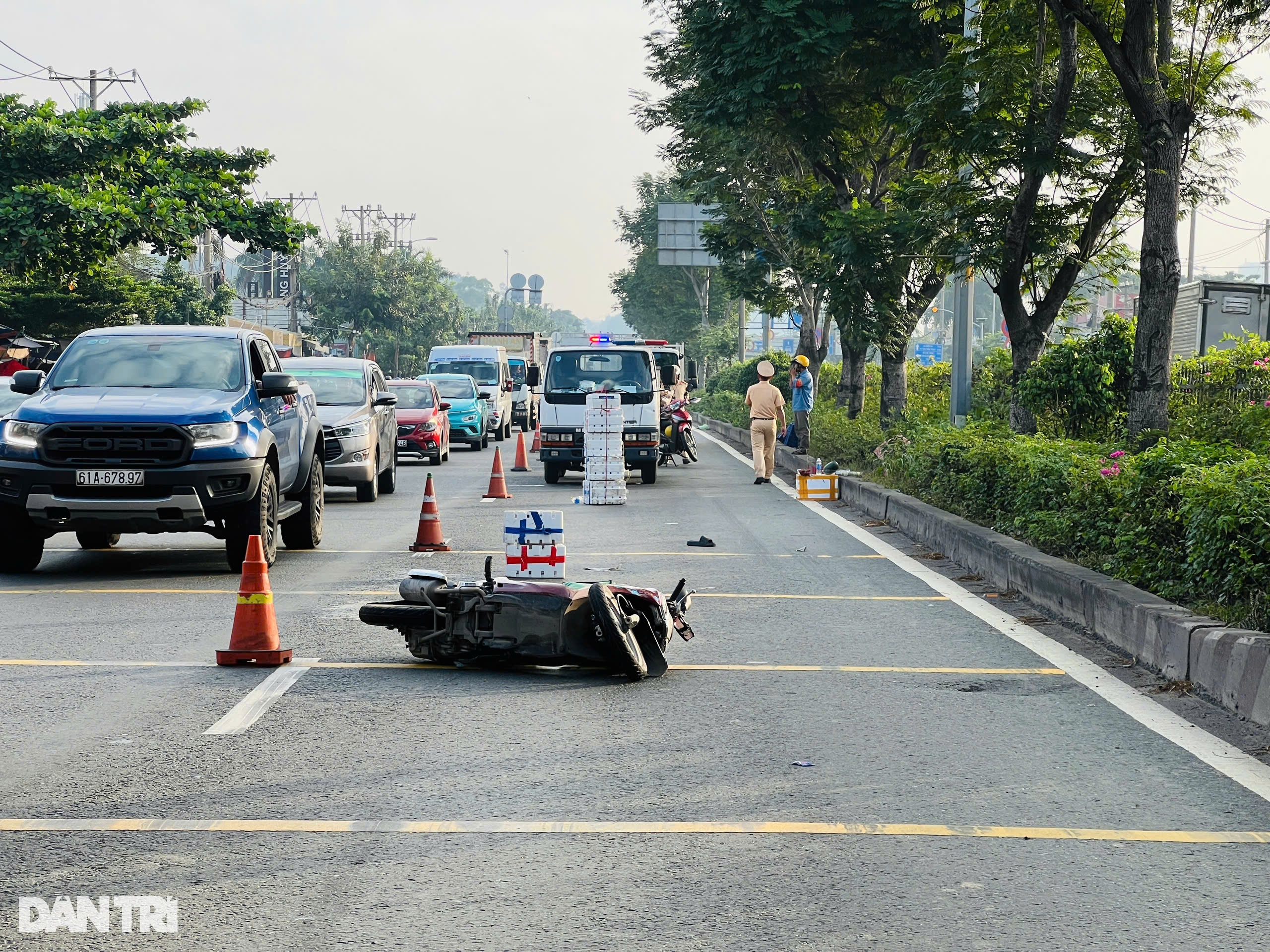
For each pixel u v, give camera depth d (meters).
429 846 5.69
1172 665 9.16
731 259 43.66
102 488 13.32
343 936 4.74
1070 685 9.02
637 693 8.70
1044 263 21.75
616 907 5.02
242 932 4.77
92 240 37.72
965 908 5.04
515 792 6.48
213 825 5.94
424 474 29.95
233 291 72.81
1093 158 20.14
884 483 22.03
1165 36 17.53
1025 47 20.20
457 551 16.14
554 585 9.30
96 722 7.77
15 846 5.66
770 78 26.84
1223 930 4.86
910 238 21.84
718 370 87.56
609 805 6.28
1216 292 34.38
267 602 9.56
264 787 6.51
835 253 27.59
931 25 27.41
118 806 6.20
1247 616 9.12
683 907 5.03
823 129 30.38
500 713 8.11
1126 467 13.41
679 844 5.75
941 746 7.41
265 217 40.25
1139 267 18.78
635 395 26.69
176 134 40.91
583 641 9.19
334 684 8.86
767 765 7.00
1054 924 4.90
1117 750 7.37
